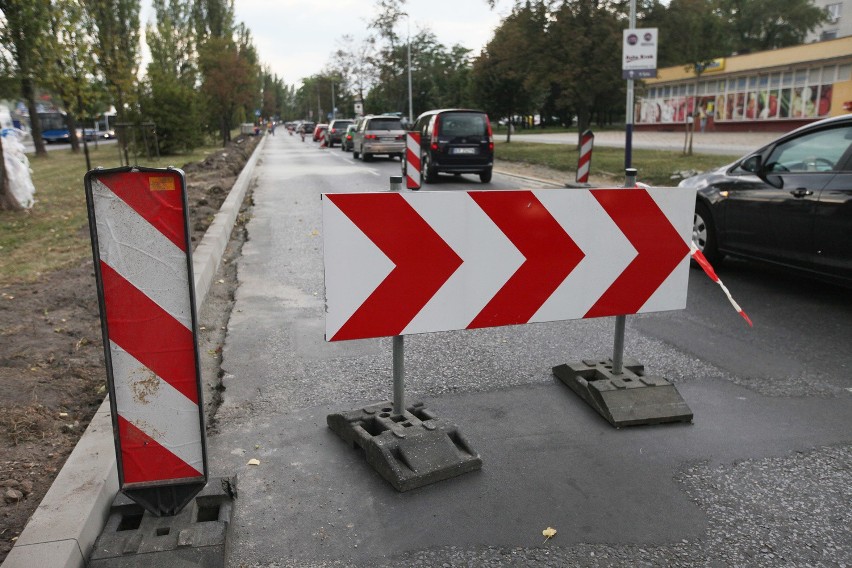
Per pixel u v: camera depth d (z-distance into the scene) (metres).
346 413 3.53
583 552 2.59
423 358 4.74
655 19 22.48
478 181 17.53
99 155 32.12
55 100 14.87
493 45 25.47
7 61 12.50
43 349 4.59
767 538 2.67
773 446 3.43
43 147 31.97
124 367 2.54
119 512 2.71
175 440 2.62
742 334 5.21
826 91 38.72
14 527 2.59
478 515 2.85
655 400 3.78
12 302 5.80
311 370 4.48
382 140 26.56
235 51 47.62
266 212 12.06
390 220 3.20
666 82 51.53
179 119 29.64
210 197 12.79
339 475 3.17
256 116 91.81
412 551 2.60
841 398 4.00
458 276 3.38
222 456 3.34
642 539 2.67
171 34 38.44
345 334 3.21
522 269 3.52
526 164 21.81
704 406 3.92
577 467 3.25
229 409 3.88
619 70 22.83
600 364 4.27
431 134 16.64
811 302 6.09
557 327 5.46
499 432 3.62
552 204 3.52
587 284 3.69
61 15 13.41
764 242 6.45
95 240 2.43
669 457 3.34
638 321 5.60
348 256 3.15
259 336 5.21
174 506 2.67
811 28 61.81
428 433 3.28
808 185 5.89
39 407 3.63
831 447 3.40
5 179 11.48
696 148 26.30
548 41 23.38
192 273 2.52
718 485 3.07
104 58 19.38
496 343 5.05
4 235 9.37
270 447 3.44
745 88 44.44
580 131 25.97
